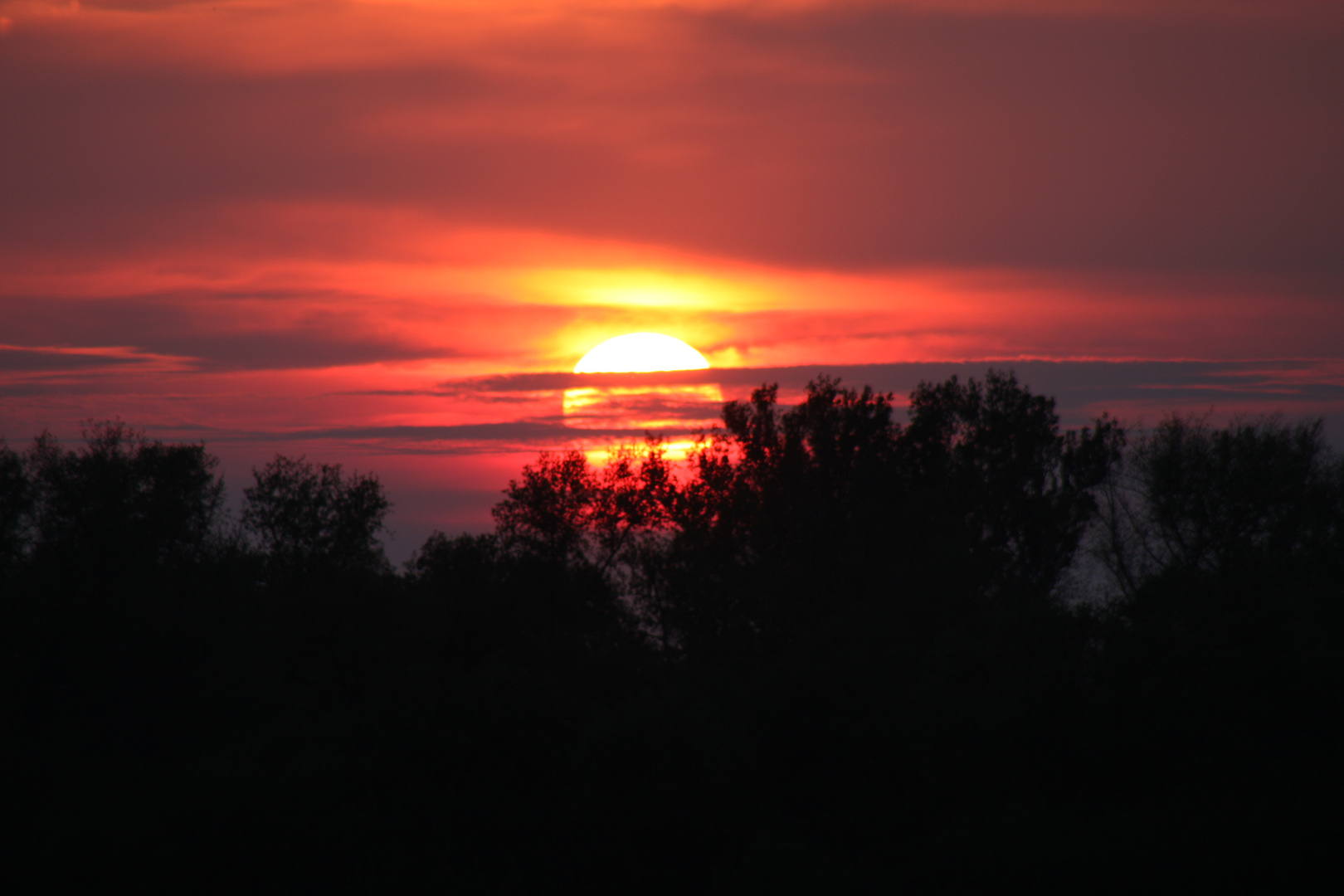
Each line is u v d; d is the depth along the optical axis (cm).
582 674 7219
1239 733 5547
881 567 8238
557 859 4738
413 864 4741
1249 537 7669
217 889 4800
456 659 6994
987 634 6444
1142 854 4684
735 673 7562
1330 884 4316
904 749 5762
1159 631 5941
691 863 4803
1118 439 8831
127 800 6350
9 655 8625
